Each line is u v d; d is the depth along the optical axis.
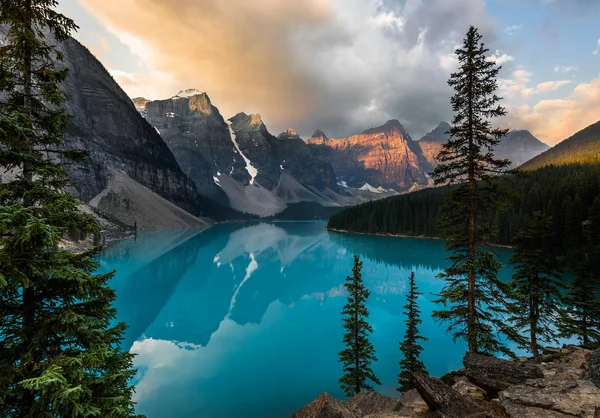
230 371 26.25
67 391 5.34
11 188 6.65
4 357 6.30
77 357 6.15
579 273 21.86
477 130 15.15
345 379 19.80
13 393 5.80
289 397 22.22
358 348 20.22
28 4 7.11
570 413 7.66
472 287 15.70
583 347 19.52
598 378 9.75
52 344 6.62
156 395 22.41
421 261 84.69
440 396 9.00
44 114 7.49
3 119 5.97
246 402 21.61
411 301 21.86
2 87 7.05
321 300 51.69
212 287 58.84
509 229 88.00
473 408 8.42
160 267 71.81
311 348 31.50
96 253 7.55
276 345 32.34
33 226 5.74
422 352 29.50
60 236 6.43
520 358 19.78
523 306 21.33
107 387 6.64
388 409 11.09
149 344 32.59
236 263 84.06
